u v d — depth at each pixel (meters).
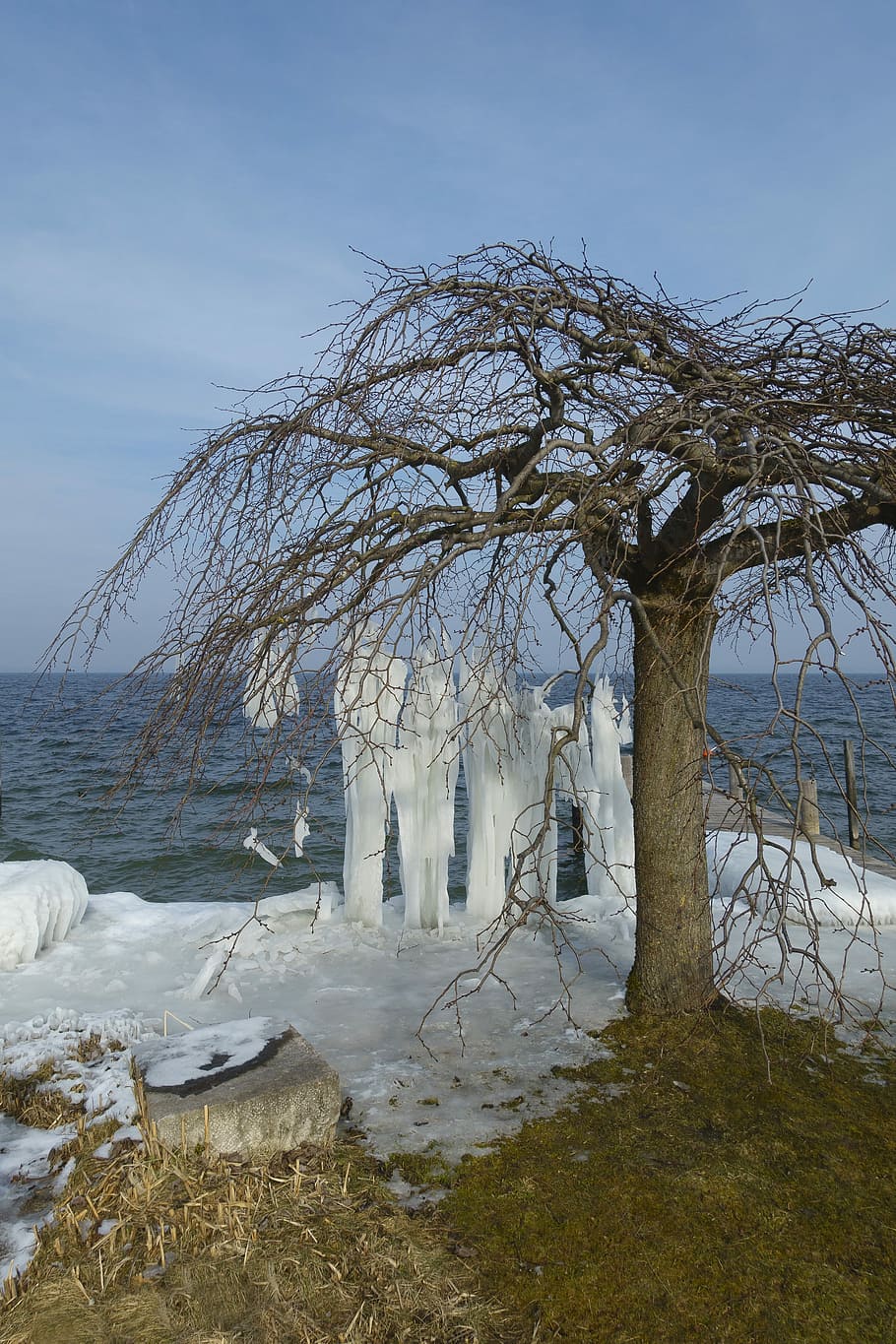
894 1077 4.15
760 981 5.46
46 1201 3.25
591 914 6.98
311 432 4.09
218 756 4.29
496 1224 3.06
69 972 5.81
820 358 4.18
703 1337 2.54
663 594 4.67
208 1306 2.64
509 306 4.16
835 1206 3.14
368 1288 2.72
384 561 4.06
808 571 2.68
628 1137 3.62
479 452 4.96
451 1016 4.99
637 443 3.38
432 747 6.61
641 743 4.86
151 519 4.16
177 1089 3.45
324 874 10.96
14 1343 2.48
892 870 9.03
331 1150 3.51
